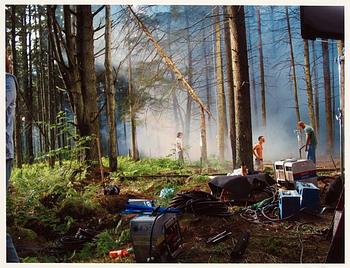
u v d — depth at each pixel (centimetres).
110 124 1295
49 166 1332
